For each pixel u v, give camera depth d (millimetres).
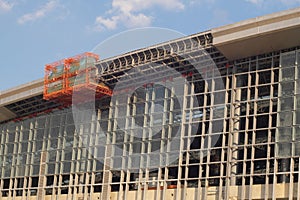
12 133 79625
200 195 60125
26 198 75250
